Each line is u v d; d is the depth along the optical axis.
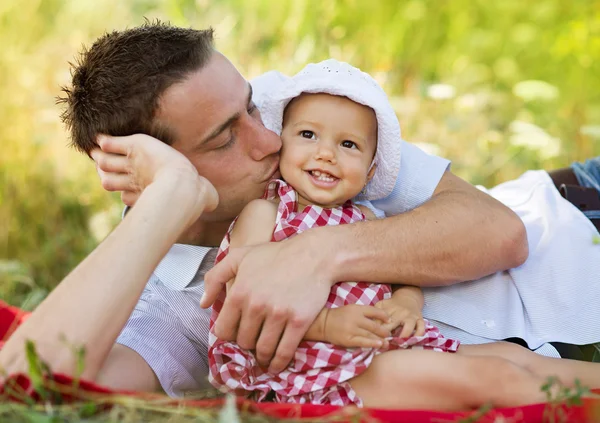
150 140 1.91
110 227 3.47
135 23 4.43
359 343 1.79
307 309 1.81
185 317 2.08
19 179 3.66
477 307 2.10
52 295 1.67
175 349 2.05
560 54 4.93
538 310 2.09
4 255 3.54
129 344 1.96
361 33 4.72
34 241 3.58
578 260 2.14
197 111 1.94
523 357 1.91
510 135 4.18
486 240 2.03
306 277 1.85
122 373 1.89
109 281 1.67
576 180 2.53
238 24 4.51
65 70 3.95
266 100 2.10
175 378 2.01
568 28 5.03
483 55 5.08
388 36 4.83
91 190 3.68
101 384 1.83
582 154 4.02
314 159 1.99
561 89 4.75
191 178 1.83
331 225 1.97
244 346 1.86
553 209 2.30
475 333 2.07
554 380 1.62
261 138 2.00
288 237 1.96
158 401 1.55
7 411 1.48
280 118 2.10
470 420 1.53
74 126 2.07
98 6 4.39
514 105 4.49
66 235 3.57
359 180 2.02
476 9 5.22
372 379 1.80
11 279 3.14
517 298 2.12
